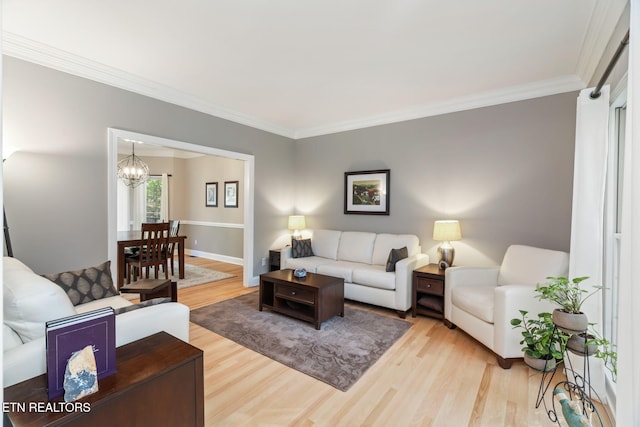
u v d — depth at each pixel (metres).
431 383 2.07
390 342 2.68
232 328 2.95
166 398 1.23
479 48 2.47
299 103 3.84
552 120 3.09
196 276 5.11
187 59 2.73
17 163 2.52
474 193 3.56
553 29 2.19
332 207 4.86
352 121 4.56
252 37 2.35
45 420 0.95
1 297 0.94
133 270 4.60
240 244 6.28
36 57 2.55
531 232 3.22
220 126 4.06
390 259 3.52
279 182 5.02
